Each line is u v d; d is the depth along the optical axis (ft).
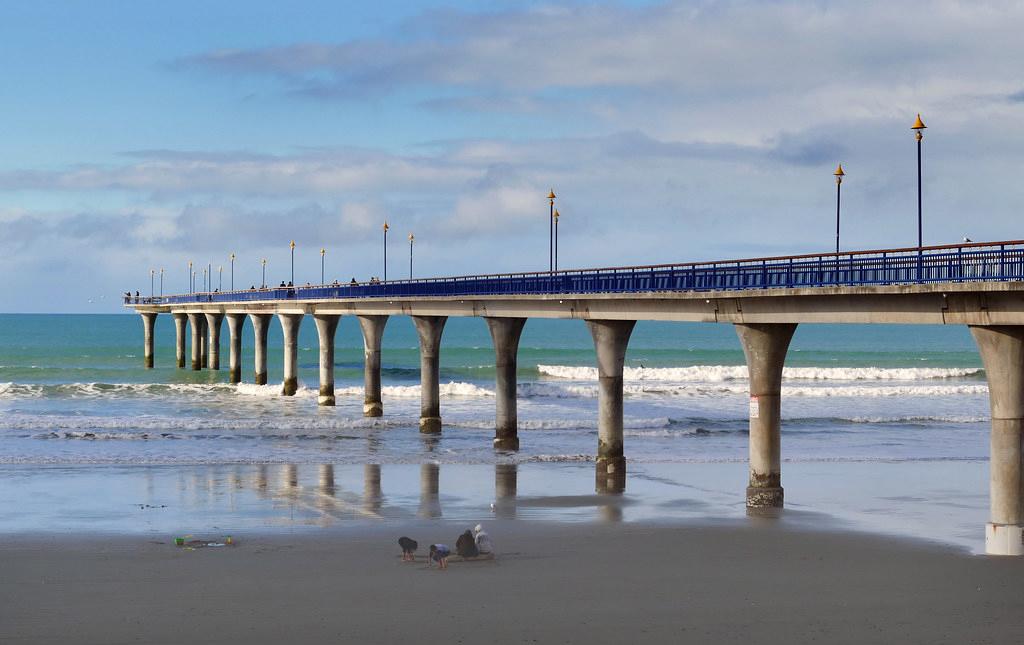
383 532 106.42
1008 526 92.53
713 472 151.02
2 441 183.83
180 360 411.95
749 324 118.83
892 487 135.95
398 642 69.21
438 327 204.13
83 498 127.75
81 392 288.51
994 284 87.56
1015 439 91.25
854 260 104.22
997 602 78.02
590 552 95.86
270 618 74.79
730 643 68.85
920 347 588.91
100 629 72.54
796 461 162.50
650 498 127.95
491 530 106.93
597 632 71.10
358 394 291.79
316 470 151.94
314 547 98.84
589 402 270.26
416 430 207.00
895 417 230.68
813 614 75.15
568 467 156.76
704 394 302.45
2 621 74.43
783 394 305.73
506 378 176.65
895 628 71.82
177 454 169.17
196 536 104.42
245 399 277.64
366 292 228.63
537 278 164.14
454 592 81.25
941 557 93.04
